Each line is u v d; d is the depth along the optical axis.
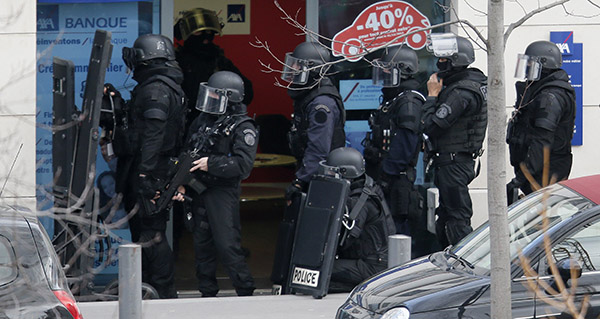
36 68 28.97
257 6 40.72
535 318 17.53
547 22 31.39
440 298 18.11
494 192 15.82
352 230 25.95
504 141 15.82
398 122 28.86
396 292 18.97
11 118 28.97
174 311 25.28
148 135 26.98
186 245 35.84
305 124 27.77
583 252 18.12
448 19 32.25
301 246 26.11
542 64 28.05
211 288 27.88
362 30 32.31
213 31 33.19
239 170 26.62
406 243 24.44
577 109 31.55
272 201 41.31
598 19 31.39
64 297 16.20
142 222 27.72
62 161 26.31
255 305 25.73
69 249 25.50
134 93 27.77
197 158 26.78
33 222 17.41
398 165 29.14
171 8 31.39
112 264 30.58
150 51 27.22
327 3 32.19
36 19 30.11
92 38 31.12
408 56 28.75
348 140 32.50
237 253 27.33
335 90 27.97
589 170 31.72
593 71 31.52
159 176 27.64
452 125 28.55
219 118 26.83
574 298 17.56
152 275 28.03
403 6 32.31
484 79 28.52
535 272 17.94
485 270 19.33
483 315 17.84
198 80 33.09
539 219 18.97
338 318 19.62
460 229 28.73
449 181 28.67
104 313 25.09
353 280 26.48
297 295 26.70
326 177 25.97
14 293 15.82
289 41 40.94
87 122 25.67
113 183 30.73
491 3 15.73
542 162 27.95
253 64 41.34
